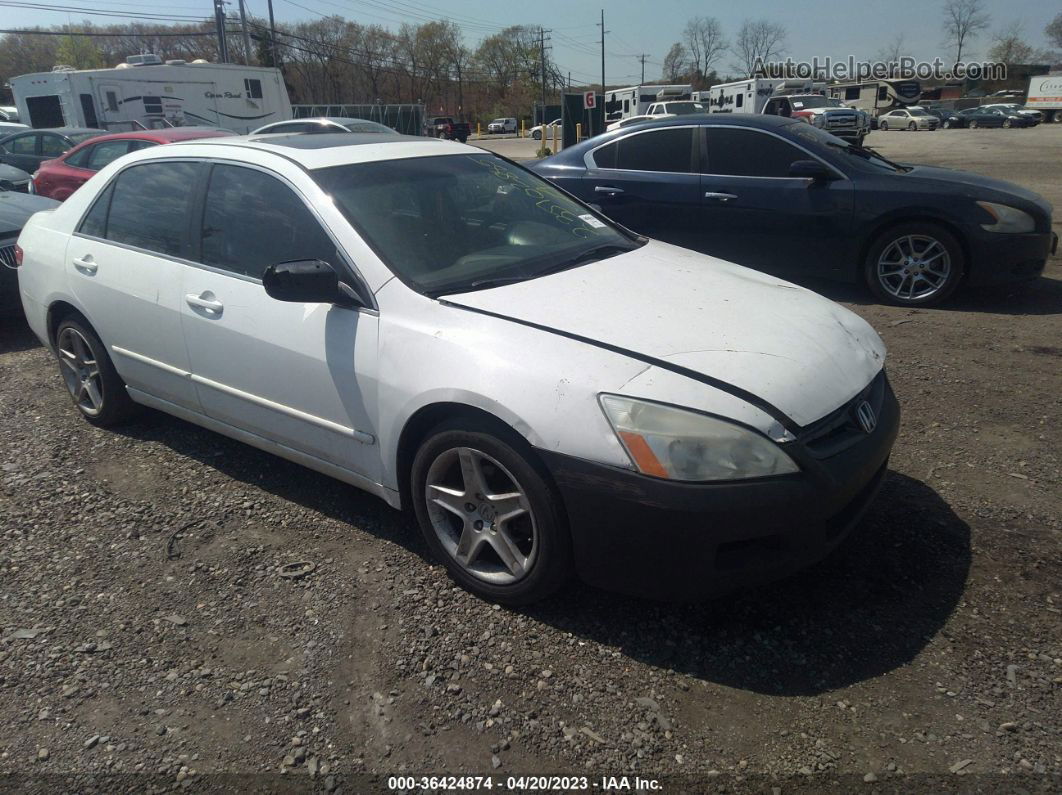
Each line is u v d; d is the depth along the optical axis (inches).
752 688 95.3
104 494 145.9
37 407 187.9
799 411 98.0
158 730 91.7
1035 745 85.8
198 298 137.0
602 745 88.0
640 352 102.1
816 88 1556.3
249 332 129.6
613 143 285.9
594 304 114.5
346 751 88.3
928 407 172.6
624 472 94.3
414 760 86.8
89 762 87.7
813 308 123.9
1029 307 245.8
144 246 150.8
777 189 257.6
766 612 108.5
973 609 107.4
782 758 85.6
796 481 94.9
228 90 830.5
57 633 108.4
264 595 115.4
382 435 116.3
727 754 86.4
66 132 541.3
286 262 118.7
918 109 1887.3
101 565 123.8
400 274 117.8
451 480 114.6
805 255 259.0
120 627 109.3
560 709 93.1
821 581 114.6
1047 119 1989.4
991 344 211.5
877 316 241.4
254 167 135.8
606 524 96.9
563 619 108.6
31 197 281.1
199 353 139.5
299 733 90.8
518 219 142.6
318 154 136.5
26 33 1501.0
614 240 148.4
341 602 113.4
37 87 750.5
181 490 146.7
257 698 96.0
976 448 152.8
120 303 152.2
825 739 87.8
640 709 92.7
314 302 116.5
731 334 108.3
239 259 134.6
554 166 296.5
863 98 2381.9
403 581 117.9
